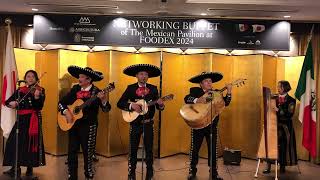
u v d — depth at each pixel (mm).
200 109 4820
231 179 5102
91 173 4551
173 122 6523
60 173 5199
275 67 6582
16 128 4637
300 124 6430
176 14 6277
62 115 4559
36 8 5984
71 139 4508
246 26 6242
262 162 6125
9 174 4906
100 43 6195
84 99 4477
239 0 5434
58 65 6219
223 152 6145
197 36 6223
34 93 4715
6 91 5230
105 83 6242
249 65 6355
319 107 6348
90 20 6188
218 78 5035
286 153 5500
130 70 4652
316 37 6457
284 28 6234
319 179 5238
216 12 6051
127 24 6199
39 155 4855
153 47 6230
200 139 5000
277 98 5465
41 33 6168
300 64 6484
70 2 5574
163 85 6266
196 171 5066
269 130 5051
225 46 6227
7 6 5859
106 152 6285
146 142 4613
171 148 6520
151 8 5891
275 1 5391
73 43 6184
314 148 5605
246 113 6375
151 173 4645
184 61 6559
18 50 6406
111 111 6250
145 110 4508
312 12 5824
